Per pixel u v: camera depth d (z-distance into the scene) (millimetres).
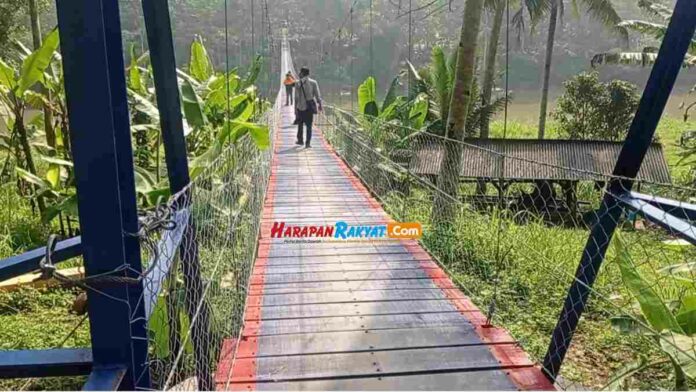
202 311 2398
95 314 1287
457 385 2523
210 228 3090
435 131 11125
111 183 1244
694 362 2129
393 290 3684
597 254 2301
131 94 5230
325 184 7586
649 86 2102
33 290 4594
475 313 3318
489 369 2664
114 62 1562
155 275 1521
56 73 6020
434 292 3650
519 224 6453
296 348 2854
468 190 10789
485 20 20703
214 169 2979
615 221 2240
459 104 6789
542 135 15469
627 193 2195
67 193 5789
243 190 4109
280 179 7906
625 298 3832
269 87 16516
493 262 4738
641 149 2174
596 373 3311
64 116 5930
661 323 2334
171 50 2285
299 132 11023
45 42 5184
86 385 1198
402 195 6418
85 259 1268
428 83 13094
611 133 15781
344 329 3084
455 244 4996
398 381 2555
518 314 3990
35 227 6121
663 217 1900
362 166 7918
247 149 4477
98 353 1301
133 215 1530
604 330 3871
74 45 1184
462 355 2791
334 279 3893
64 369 1443
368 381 2551
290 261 4293
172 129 2344
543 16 15781
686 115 14336
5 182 7773
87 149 1228
